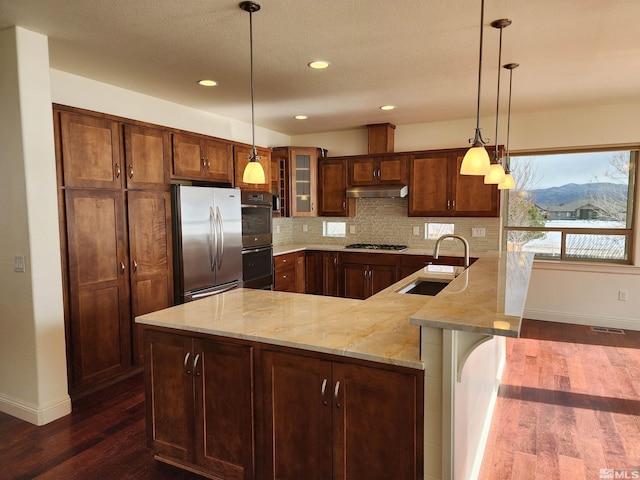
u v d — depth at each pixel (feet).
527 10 7.50
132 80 11.50
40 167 8.55
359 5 7.30
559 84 12.16
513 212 17.30
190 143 12.84
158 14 7.58
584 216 16.25
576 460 7.62
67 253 9.57
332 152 19.83
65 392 9.30
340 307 7.61
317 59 9.98
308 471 5.91
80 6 7.25
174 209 12.16
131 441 8.25
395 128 18.26
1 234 8.84
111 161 10.46
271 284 16.49
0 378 9.34
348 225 19.71
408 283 9.70
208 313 7.31
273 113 15.71
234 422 6.44
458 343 4.95
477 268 8.94
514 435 8.45
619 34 8.56
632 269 15.15
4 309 9.03
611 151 15.61
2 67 8.32
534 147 16.02
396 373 5.16
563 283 16.20
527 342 13.98
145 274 11.42
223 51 9.43
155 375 7.10
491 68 10.72
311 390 5.76
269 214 16.44
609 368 11.75
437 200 16.85
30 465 7.48
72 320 9.75
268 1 7.12
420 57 9.89
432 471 5.08
